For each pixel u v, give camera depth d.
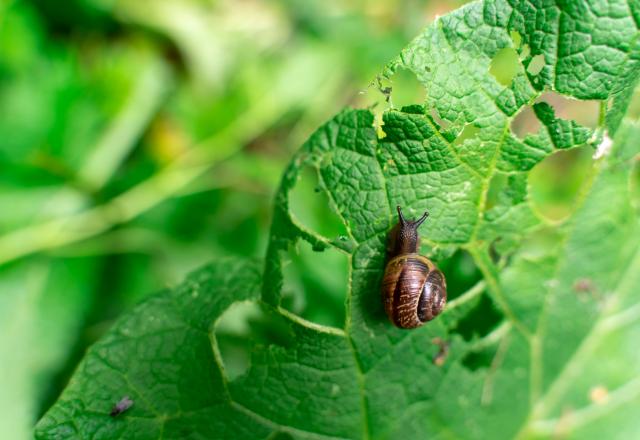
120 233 0.34
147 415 0.24
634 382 0.27
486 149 0.24
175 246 0.34
